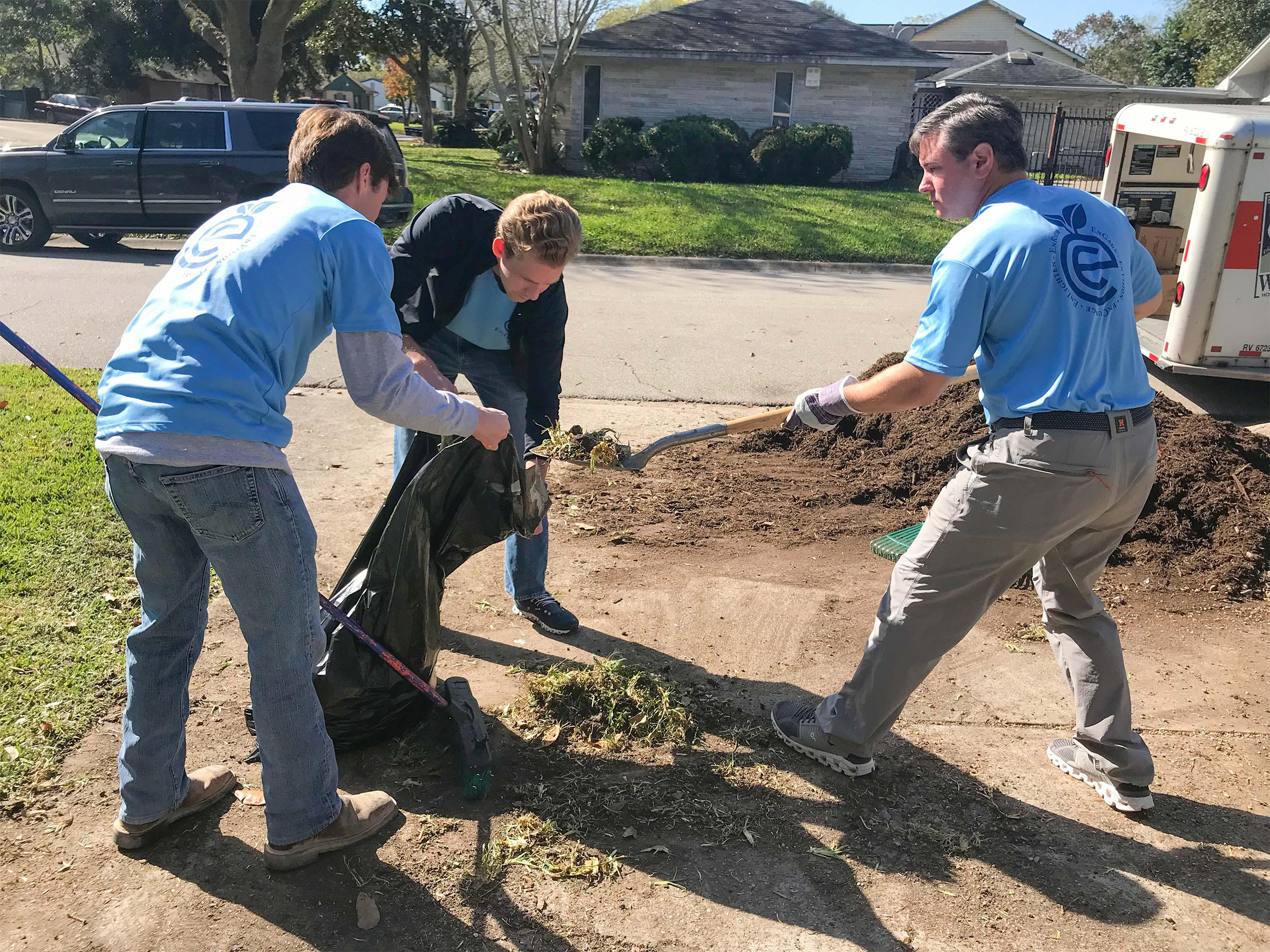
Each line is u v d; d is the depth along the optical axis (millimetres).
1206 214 6996
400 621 2848
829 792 2861
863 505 5164
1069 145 28562
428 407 2279
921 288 13070
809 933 2342
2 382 6293
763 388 7559
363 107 67625
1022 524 2473
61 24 46156
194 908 2330
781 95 25172
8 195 12617
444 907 2373
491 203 3109
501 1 24703
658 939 2309
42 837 2523
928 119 2609
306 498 4902
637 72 24922
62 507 4375
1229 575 4211
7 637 3346
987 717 3285
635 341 9000
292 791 2391
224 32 23500
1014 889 2506
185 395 2064
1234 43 33062
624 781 2867
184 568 2336
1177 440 4988
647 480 5391
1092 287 2402
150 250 13445
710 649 3670
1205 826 2762
